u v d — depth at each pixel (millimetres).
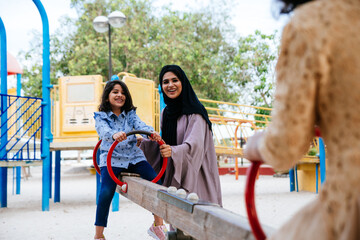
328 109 942
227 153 8875
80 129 7195
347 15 952
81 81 7301
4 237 4863
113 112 3863
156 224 3461
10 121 10109
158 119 7695
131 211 6871
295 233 987
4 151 7094
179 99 3584
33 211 7051
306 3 1092
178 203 1895
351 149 903
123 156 3549
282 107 969
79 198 9062
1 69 7863
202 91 18484
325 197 945
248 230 1254
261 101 16438
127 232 5066
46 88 7180
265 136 1021
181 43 18109
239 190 10359
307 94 932
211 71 18250
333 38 925
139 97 7062
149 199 2494
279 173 15219
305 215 993
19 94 11227
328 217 923
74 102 7293
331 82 930
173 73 3561
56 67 18562
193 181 3260
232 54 19859
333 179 931
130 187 3047
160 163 3771
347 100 911
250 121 9922
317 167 9477
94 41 17688
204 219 1581
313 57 925
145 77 17859
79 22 18781
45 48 7160
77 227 5457
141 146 3773
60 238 4777
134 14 18422
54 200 8352
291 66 968
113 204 6910
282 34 1021
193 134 3322
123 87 3854
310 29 943
